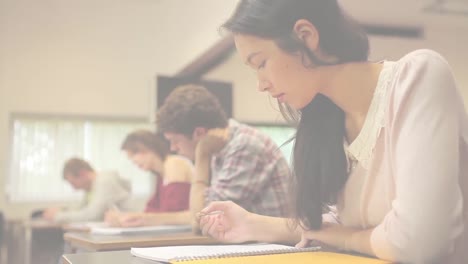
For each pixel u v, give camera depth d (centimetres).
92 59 434
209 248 87
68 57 428
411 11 257
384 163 79
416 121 70
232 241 101
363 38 81
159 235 140
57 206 413
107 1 438
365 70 81
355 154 83
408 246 67
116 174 333
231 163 144
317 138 88
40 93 420
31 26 421
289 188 94
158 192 229
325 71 79
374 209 80
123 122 438
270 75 80
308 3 76
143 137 238
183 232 149
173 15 402
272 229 97
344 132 87
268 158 142
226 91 233
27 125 416
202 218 108
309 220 88
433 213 65
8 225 363
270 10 76
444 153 67
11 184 410
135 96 439
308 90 81
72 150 427
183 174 200
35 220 345
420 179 67
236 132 152
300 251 82
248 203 140
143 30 443
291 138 93
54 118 423
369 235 75
